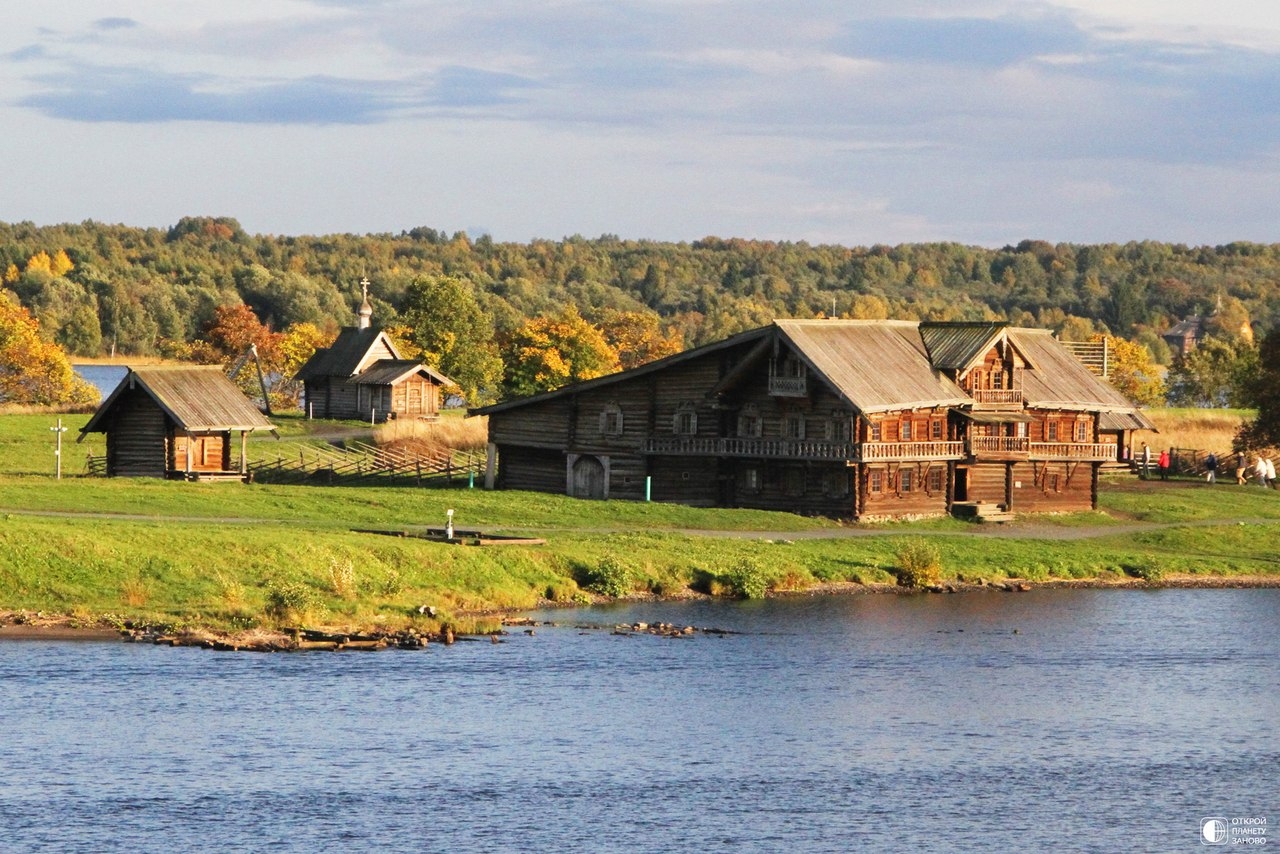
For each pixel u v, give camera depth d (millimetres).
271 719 97750
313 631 116938
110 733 93750
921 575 149000
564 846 80500
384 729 97062
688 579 142125
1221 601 149125
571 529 158125
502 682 108312
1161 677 118375
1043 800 90312
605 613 131125
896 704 108125
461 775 89875
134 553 125875
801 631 127688
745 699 107312
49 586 120500
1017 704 109562
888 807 88125
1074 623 136125
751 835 83250
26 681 102562
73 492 160625
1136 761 97750
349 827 81625
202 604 121438
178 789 85688
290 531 138000
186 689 102562
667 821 84625
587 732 98562
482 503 170375
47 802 83188
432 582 131875
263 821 81875
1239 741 102312
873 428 175250
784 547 153375
